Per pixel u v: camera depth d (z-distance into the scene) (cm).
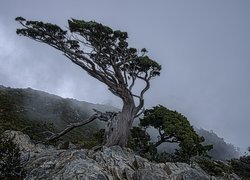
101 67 3238
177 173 2355
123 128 3067
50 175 2028
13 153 2081
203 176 2327
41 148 3216
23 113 6850
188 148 3155
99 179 1948
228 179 3247
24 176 2048
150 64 3325
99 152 2453
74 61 3262
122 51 3303
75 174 1953
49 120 7462
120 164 2281
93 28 3023
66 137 5712
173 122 3403
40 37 3234
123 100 3278
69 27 3059
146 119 3612
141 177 2069
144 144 3469
